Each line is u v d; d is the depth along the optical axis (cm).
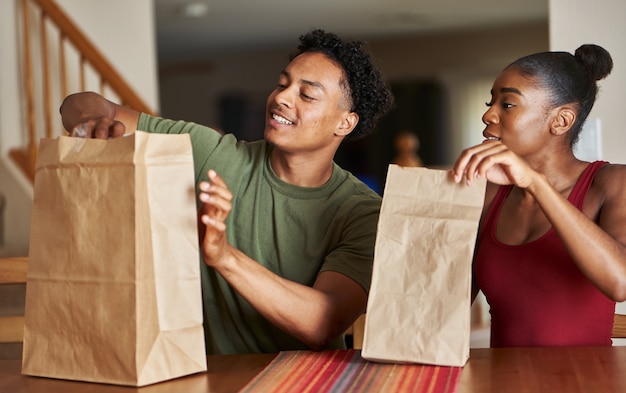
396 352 138
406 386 128
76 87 502
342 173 187
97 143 134
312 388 128
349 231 174
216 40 1020
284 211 179
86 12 520
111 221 131
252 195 181
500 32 1014
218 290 178
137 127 189
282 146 173
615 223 154
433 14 888
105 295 132
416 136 1075
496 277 164
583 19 235
